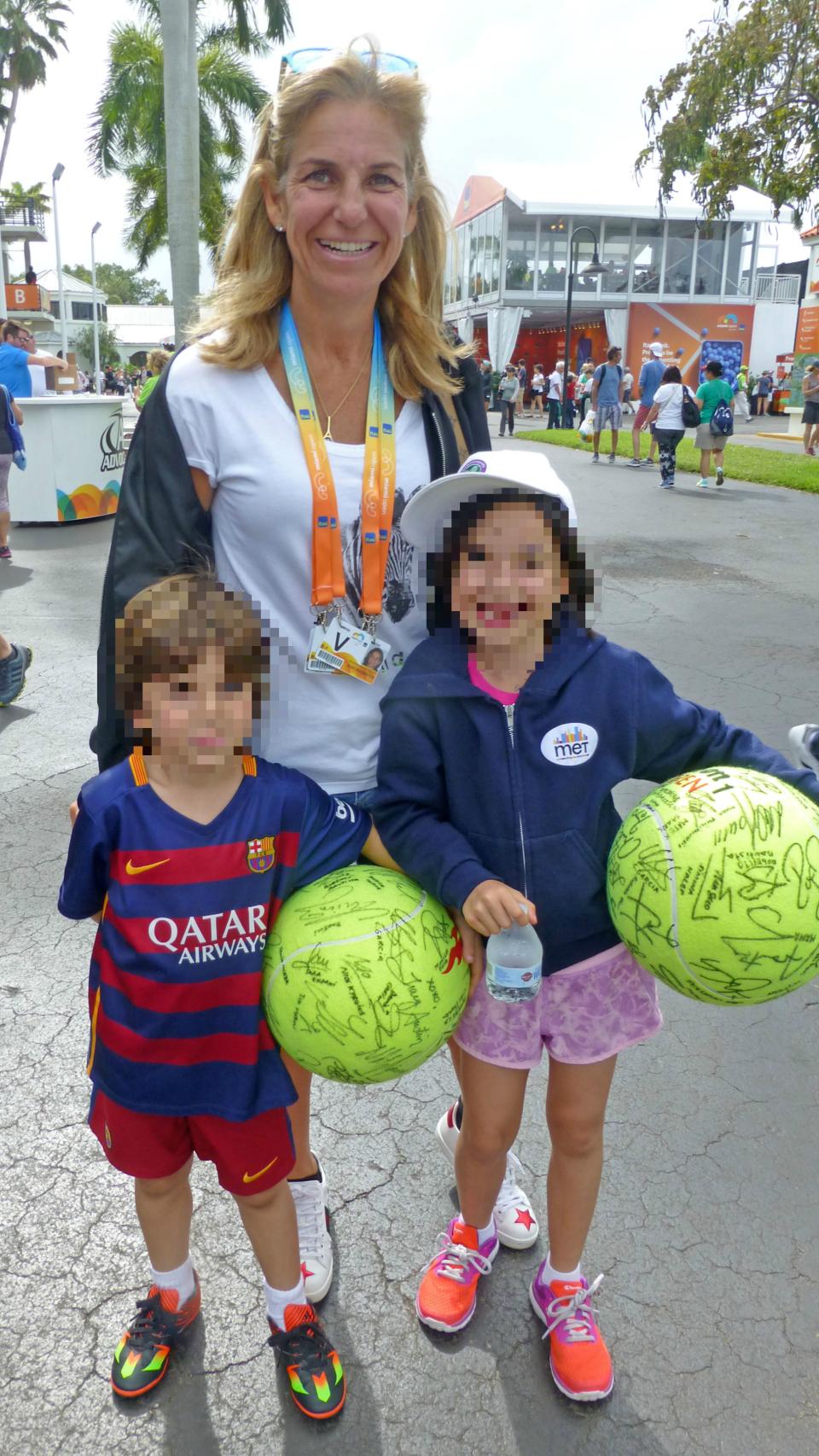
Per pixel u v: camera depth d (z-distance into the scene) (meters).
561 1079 1.90
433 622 1.79
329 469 1.73
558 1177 1.93
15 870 3.65
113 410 10.81
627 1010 1.85
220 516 1.77
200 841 1.61
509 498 1.65
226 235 1.81
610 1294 2.09
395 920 1.61
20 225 44.41
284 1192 1.85
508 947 1.65
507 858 1.74
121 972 1.64
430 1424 1.84
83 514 10.48
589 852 1.76
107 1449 1.79
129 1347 1.91
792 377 24.72
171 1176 1.83
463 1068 1.93
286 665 1.81
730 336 37.06
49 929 3.30
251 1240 1.86
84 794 1.63
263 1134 1.76
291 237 1.67
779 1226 2.25
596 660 1.75
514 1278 2.15
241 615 1.59
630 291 36.03
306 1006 1.57
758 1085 2.71
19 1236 2.19
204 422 1.70
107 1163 2.38
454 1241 2.08
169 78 11.91
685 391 13.59
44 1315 2.02
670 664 6.10
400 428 1.85
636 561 9.09
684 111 14.45
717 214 15.23
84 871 1.63
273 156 1.67
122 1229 2.21
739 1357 1.96
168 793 1.62
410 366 1.84
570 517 1.68
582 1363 1.88
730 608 7.48
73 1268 2.12
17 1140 2.44
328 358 1.79
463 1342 2.00
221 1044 1.69
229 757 1.64
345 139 1.59
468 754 1.73
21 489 10.12
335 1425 1.84
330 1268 2.11
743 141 14.12
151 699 1.56
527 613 1.67
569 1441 1.82
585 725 1.72
